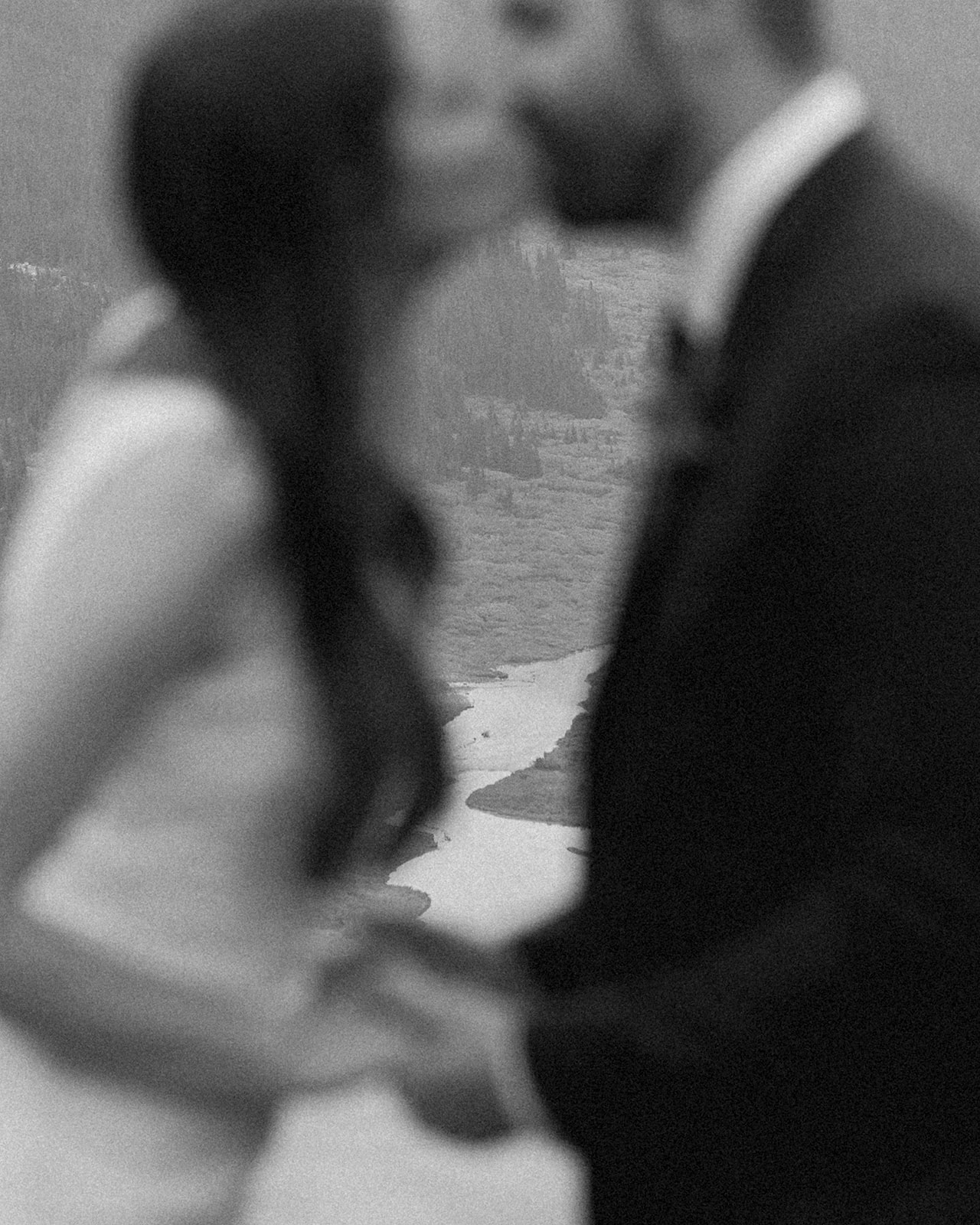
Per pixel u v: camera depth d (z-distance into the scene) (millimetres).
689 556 2576
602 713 2893
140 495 2215
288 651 2393
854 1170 2486
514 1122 2564
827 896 2373
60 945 2398
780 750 2533
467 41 2389
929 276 2342
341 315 2307
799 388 2396
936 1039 2346
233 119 2221
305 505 2301
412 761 2557
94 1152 2531
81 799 2326
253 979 2518
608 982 2857
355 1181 23484
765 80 2559
